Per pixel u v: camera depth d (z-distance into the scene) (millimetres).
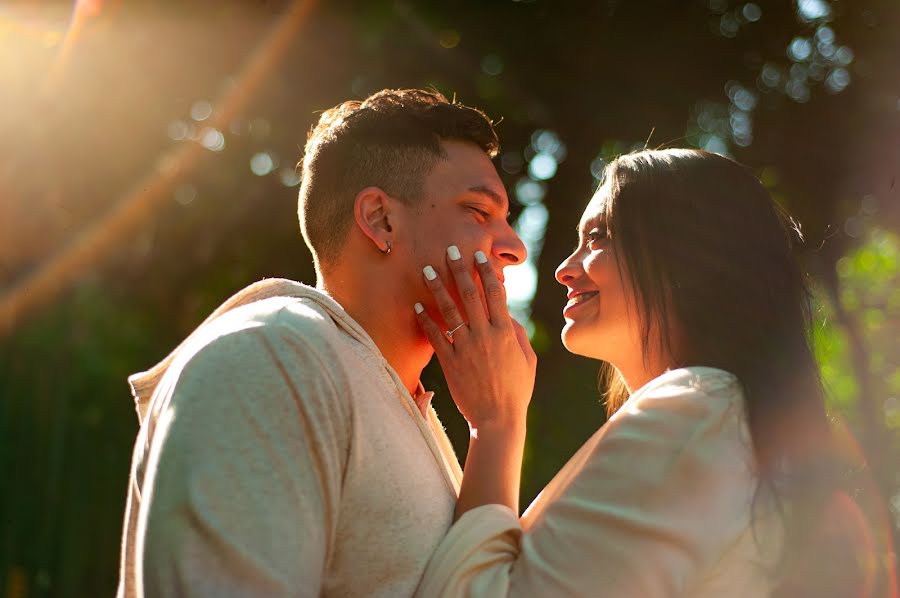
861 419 8273
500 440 2174
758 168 7914
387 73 6836
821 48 7801
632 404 2051
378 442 1981
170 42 6031
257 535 1769
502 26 7195
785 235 2232
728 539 1876
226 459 1796
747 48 7711
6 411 4887
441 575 1914
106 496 5688
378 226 2266
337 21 6559
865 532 2115
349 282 2291
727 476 1905
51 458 5016
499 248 2324
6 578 4828
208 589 1722
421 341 2334
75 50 5172
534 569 1919
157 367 2217
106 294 6824
